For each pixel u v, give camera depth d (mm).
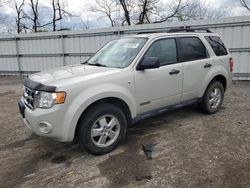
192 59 4910
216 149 3887
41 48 13969
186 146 4039
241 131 4559
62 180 3238
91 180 3203
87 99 3490
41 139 4598
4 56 15344
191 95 5000
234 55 9625
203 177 3154
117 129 3936
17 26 29688
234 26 9336
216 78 5527
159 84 4344
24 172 3482
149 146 4074
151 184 3057
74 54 13031
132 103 4020
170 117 5465
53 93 3371
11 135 4875
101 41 12055
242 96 7246
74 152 4012
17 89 10289
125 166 3498
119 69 3965
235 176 3148
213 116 5445
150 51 4285
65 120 3414
